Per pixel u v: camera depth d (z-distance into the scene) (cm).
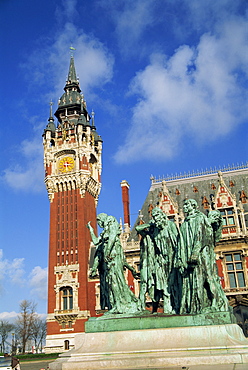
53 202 8650
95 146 9456
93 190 9044
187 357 1268
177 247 1631
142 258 1778
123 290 1680
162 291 1705
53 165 8825
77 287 7744
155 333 1415
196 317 1420
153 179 7381
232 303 5628
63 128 9044
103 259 1783
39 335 12394
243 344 1316
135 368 1269
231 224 6088
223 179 6850
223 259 5831
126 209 7525
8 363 3628
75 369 1352
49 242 8356
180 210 6569
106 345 1445
